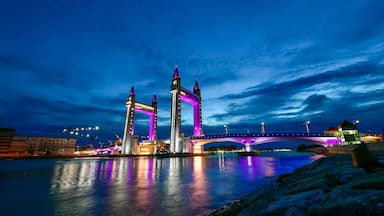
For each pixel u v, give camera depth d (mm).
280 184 18188
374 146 60281
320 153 147875
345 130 105188
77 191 26062
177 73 190500
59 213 16844
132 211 16484
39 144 194000
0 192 26141
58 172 52844
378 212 5316
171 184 30703
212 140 168500
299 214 6766
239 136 160375
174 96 181375
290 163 78062
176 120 175625
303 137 128500
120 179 37594
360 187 7523
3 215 16688
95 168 64938
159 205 18156
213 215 12758
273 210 7801
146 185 30047
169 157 160750
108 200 20547
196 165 75938
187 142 174750
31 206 19188
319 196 7895
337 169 14023
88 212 16656
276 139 152000
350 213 5648
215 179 36000
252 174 43188
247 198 15117
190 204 18312
